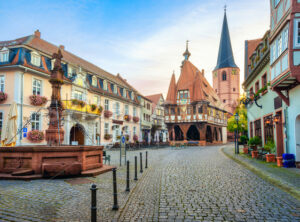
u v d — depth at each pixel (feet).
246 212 15.88
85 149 30.07
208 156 59.47
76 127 82.28
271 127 46.16
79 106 74.84
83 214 15.43
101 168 33.60
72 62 85.71
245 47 72.95
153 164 42.88
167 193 21.24
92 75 92.22
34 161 27.50
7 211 15.57
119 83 115.65
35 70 63.36
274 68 37.19
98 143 91.86
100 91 93.86
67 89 76.28
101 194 20.58
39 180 25.66
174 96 137.08
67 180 25.93
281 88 37.78
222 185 24.34
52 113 34.58
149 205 17.69
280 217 14.85
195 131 151.94
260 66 50.67
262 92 50.60
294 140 35.24
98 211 16.06
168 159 52.29
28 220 14.14
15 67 59.77
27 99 62.23
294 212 15.76
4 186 22.65
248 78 63.10
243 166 39.09
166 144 134.21
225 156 59.11
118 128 108.68
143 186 24.17
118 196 20.02
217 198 19.42
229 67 228.84
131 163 44.50
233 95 227.61
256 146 55.36
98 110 85.25
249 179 27.55
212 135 142.51
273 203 17.81
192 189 22.70
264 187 23.27
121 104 112.16
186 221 14.40
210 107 139.95
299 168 33.83
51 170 26.43
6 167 28.63
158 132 167.73
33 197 19.01
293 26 30.63
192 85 135.23
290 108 36.40
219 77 233.14
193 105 132.16
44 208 16.44
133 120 123.85
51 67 70.08
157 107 169.27
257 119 57.52
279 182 24.16
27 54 63.10
